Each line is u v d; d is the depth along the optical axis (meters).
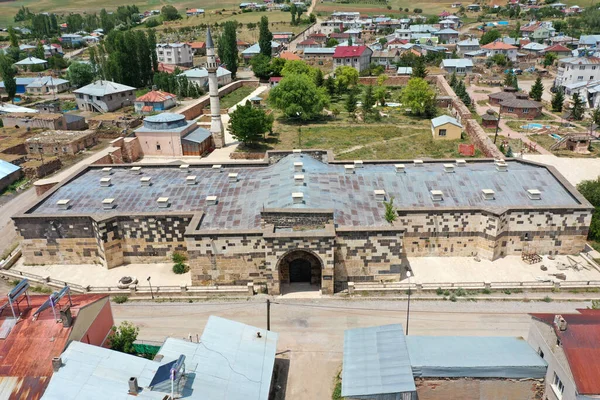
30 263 65.19
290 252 57.06
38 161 107.50
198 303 57.09
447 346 42.34
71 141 118.12
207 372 39.38
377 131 133.25
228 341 43.25
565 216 62.66
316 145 121.44
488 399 40.72
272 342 44.09
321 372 46.53
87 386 36.12
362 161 73.38
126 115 154.25
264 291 58.88
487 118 134.12
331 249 55.66
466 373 39.56
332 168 71.75
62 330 40.00
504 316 53.66
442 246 64.62
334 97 180.38
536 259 63.44
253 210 62.03
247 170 74.38
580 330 37.47
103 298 45.94
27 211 63.66
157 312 55.62
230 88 192.38
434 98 151.38
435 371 39.75
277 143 124.75
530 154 109.81
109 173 74.69
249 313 55.16
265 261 58.16
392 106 163.25
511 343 42.53
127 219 62.47
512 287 57.84
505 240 64.12
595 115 131.25
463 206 63.53
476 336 45.69
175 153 114.50
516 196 65.31
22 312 41.91
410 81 150.25
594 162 104.50
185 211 63.09
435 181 68.25
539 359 40.00
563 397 36.50
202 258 58.47
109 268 63.72
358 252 58.00
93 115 164.38
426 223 63.16
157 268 63.84
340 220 59.34
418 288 57.88
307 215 56.31
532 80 199.50
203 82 197.50
